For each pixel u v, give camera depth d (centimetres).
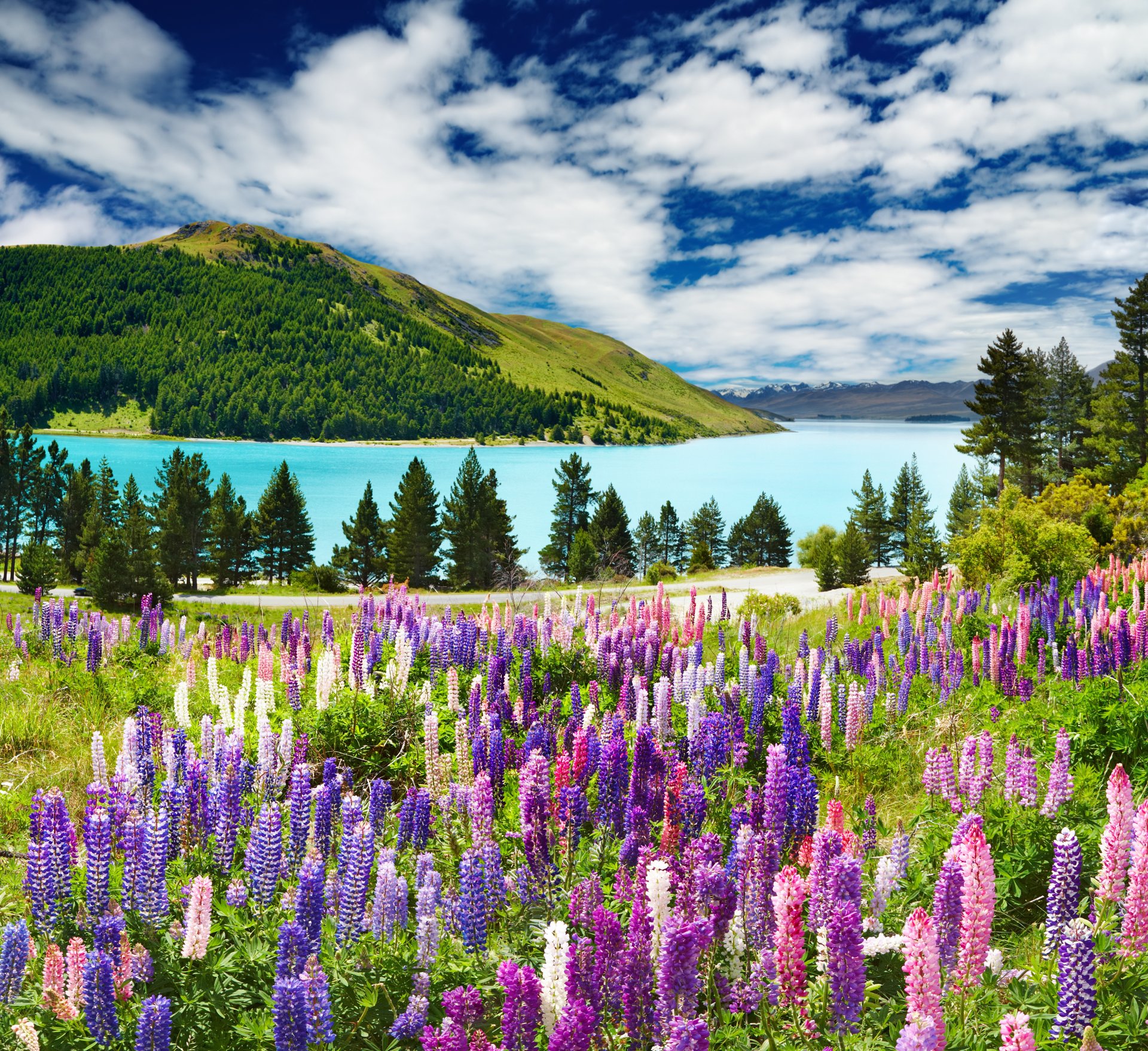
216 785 620
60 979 412
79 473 8019
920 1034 269
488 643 1180
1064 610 1525
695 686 980
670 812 554
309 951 403
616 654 1141
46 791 793
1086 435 8962
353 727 938
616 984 346
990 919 344
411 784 858
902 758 918
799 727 810
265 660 1046
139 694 1105
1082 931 346
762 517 11431
